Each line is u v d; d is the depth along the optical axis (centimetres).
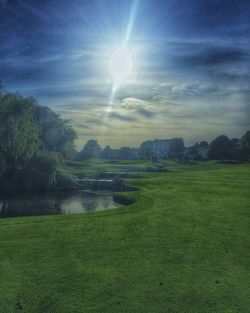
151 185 5603
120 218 2712
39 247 1906
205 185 5075
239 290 1358
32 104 5822
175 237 2133
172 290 1355
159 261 1683
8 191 5953
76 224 2494
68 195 5847
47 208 4556
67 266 1609
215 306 1229
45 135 8144
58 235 2167
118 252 1827
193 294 1320
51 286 1388
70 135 8719
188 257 1748
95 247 1912
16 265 1617
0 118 5359
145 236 2158
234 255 1783
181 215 2820
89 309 1205
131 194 4797
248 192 4228
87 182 7525
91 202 5031
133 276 1491
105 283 1417
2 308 1212
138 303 1248
